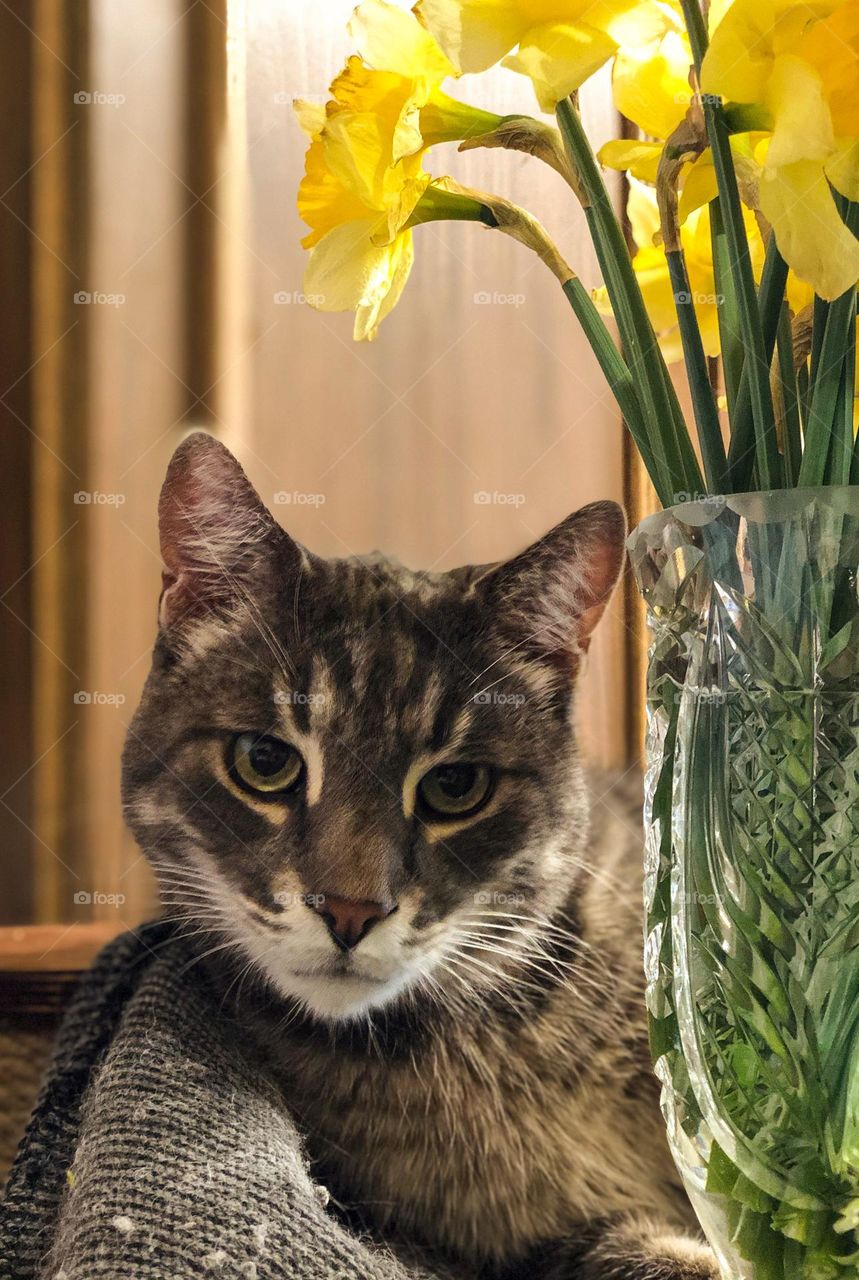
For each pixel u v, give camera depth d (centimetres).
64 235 45
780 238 21
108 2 44
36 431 45
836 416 23
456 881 32
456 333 43
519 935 33
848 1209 22
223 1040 31
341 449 44
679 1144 24
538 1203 33
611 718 41
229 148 44
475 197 25
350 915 31
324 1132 32
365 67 24
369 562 35
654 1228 32
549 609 34
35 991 38
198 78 44
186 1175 26
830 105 21
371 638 33
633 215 28
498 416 43
